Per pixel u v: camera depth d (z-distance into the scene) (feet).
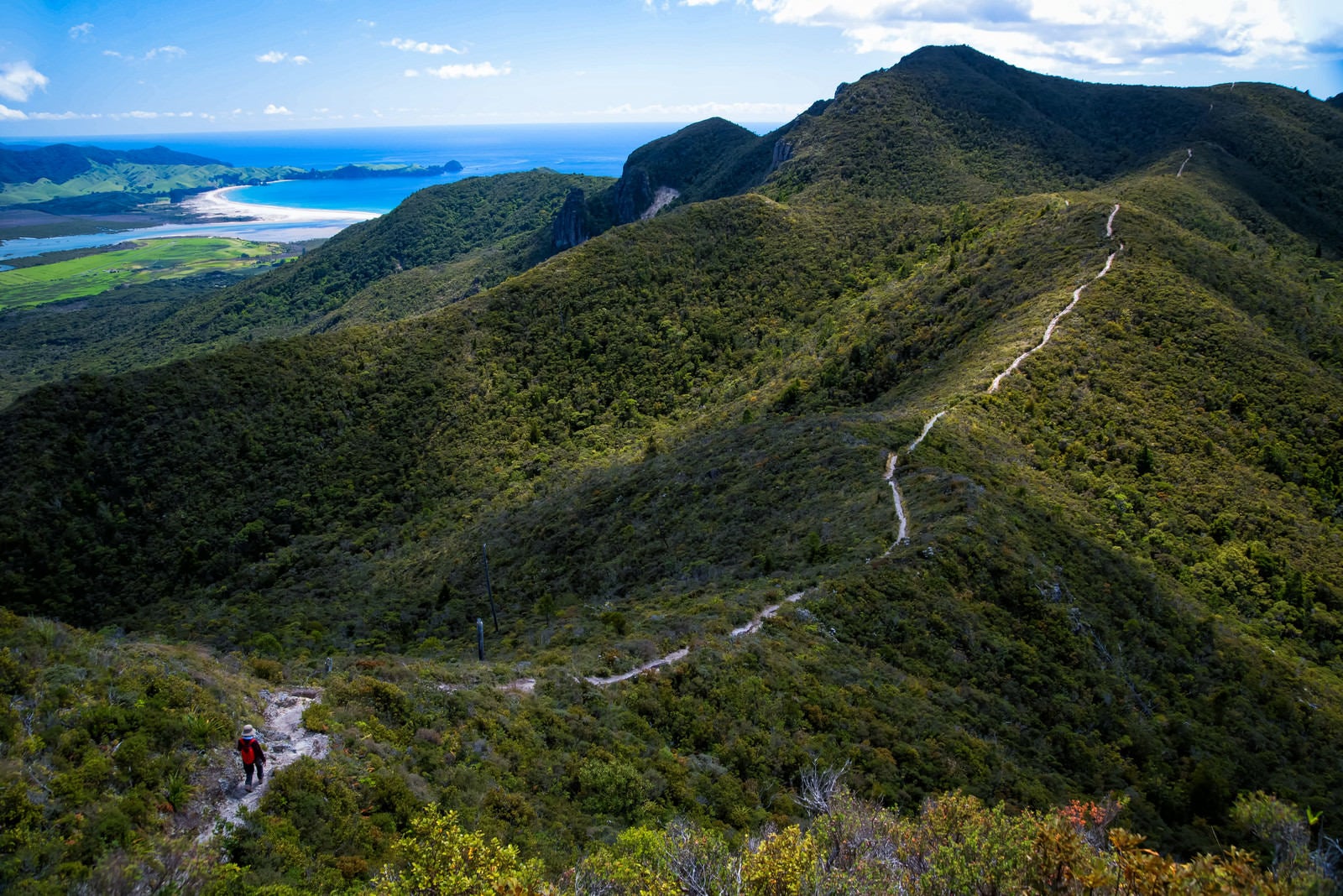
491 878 48.29
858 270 417.08
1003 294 269.85
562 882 54.65
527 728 81.97
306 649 167.32
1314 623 154.40
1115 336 221.87
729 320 388.98
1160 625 138.82
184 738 60.18
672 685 98.27
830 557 138.82
